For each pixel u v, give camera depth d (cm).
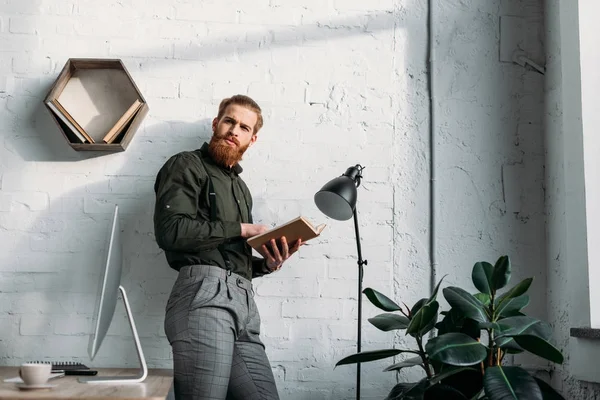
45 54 331
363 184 342
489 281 276
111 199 327
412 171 345
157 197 285
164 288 325
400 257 340
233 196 301
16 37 331
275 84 342
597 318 304
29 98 328
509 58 356
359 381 309
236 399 291
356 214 315
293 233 287
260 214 334
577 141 317
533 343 254
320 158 340
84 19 336
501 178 349
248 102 310
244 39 343
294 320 330
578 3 320
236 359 289
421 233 342
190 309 267
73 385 226
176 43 339
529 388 244
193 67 338
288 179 338
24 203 323
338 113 344
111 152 329
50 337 317
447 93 351
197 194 287
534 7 360
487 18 358
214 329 265
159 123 334
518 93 355
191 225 274
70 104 327
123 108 330
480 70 354
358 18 351
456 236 343
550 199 345
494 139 351
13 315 317
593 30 319
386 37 352
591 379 297
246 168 336
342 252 336
